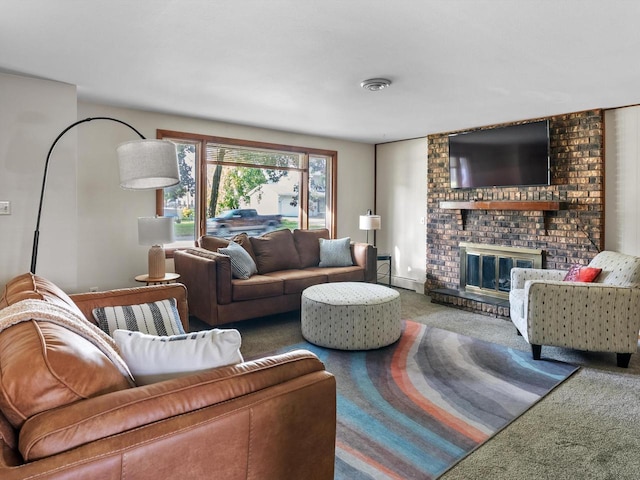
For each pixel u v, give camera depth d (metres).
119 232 4.28
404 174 6.19
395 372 2.96
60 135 3.16
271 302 4.14
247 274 4.15
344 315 3.39
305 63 2.88
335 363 3.14
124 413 0.96
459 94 3.65
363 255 5.02
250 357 3.26
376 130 5.39
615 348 3.06
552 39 2.47
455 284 5.41
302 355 1.37
